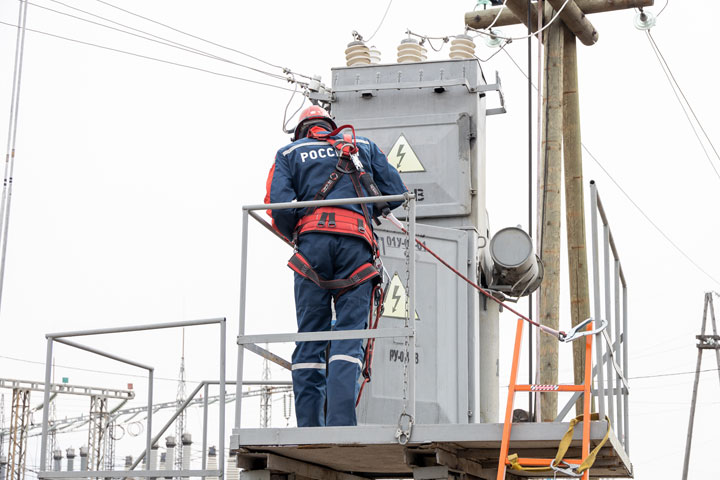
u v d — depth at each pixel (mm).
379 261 6891
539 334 10578
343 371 6332
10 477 24031
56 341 7152
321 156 6660
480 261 9086
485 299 9117
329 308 6578
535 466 5754
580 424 5801
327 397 6402
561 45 12898
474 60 9312
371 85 9383
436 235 8828
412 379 5961
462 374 8555
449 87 9281
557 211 12180
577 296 12797
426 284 8695
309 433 5992
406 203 6426
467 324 8695
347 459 6719
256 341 6133
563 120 13367
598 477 7582
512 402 5902
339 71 9500
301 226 6578
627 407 8523
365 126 9320
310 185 6582
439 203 9070
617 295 8242
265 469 6426
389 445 6000
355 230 6500
